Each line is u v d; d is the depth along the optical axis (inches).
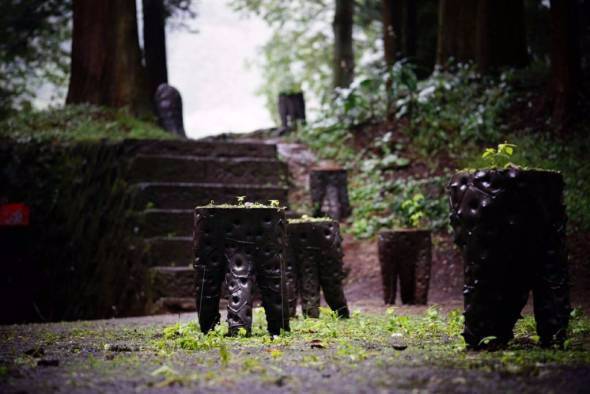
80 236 554.6
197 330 252.2
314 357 175.2
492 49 716.7
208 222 235.5
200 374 151.3
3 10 950.4
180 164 572.4
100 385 142.4
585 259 447.8
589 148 555.5
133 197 541.0
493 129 620.4
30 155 583.8
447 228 538.9
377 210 589.9
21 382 147.2
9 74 1034.7
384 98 733.3
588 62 705.0
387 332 249.0
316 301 318.3
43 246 562.6
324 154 685.9
